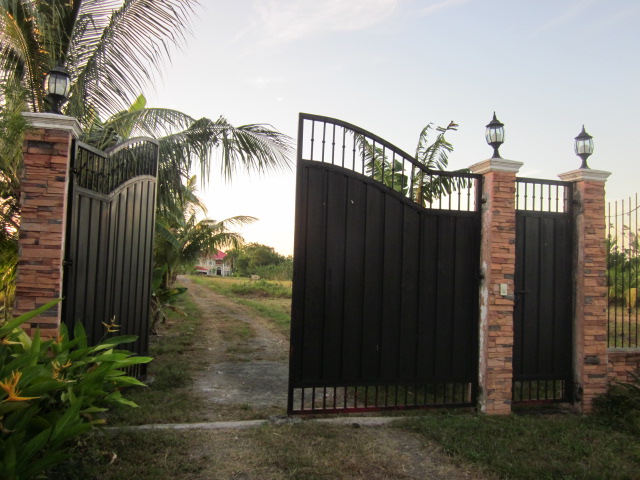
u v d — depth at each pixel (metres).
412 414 4.98
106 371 3.23
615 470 3.60
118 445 3.71
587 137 5.46
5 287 5.30
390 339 5.02
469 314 5.23
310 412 4.73
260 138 8.41
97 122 7.04
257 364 7.70
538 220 5.48
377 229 5.05
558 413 5.27
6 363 3.14
